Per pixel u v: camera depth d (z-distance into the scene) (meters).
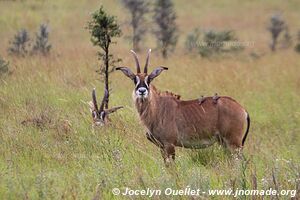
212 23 157.00
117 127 44.78
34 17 135.50
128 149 40.03
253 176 32.47
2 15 134.62
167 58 87.38
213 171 36.53
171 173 34.91
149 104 39.22
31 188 31.77
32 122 44.84
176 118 39.81
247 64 86.81
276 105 58.19
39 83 59.12
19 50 86.25
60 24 130.88
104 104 50.53
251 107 57.50
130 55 85.00
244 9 179.50
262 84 68.88
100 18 55.28
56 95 54.91
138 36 101.88
